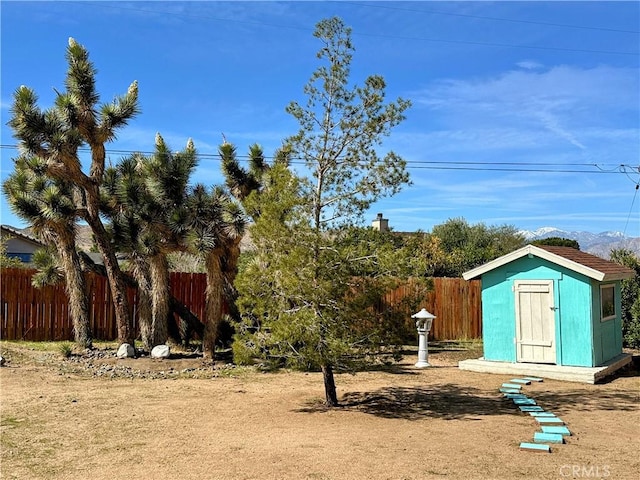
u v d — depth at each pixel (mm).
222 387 10883
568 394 10227
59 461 6164
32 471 5832
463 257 30516
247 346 8508
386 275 8336
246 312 8641
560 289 12516
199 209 13602
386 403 9336
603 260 14125
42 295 16641
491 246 36281
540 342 12672
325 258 8180
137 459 6203
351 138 8781
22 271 16422
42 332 16609
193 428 7570
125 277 15586
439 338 19469
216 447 6625
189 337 16031
